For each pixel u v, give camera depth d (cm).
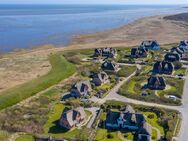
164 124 9375
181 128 9200
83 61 17150
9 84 13450
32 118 9750
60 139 8238
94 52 18962
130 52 19238
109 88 12644
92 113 10288
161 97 11625
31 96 11938
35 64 16775
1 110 10456
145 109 10512
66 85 13138
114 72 14812
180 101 11306
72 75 14600
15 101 11262
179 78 14050
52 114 10212
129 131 9094
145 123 8806
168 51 19412
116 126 9275
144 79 13812
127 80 13675
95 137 8675
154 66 14975
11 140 8444
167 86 12975
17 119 9669
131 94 11894
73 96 11788
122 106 10625
